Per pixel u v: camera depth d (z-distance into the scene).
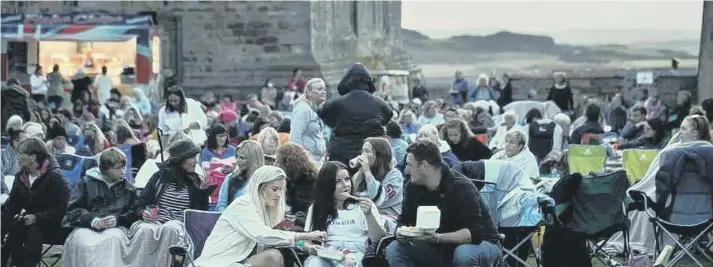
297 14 39.62
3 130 22.89
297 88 38.38
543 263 13.87
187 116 21.16
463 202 11.91
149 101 33.47
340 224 12.76
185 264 12.66
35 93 34.25
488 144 23.77
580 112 38.00
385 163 13.77
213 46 40.06
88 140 20.69
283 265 12.29
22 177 14.23
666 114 29.67
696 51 50.78
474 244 11.88
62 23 34.59
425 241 11.84
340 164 12.81
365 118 15.90
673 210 14.12
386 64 45.03
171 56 40.16
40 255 14.02
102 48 36.72
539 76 44.91
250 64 39.84
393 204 13.76
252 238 12.26
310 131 16.92
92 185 13.66
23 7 39.03
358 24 43.81
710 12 38.88
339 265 12.20
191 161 13.68
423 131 15.27
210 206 14.80
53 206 14.19
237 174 13.67
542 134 21.28
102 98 34.12
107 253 13.23
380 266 12.43
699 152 14.01
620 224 13.71
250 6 39.88
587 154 18.20
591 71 45.34
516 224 13.53
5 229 14.18
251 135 22.06
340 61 41.56
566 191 13.61
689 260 15.60
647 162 17.48
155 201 13.59
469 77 52.22
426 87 49.28
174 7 40.12
